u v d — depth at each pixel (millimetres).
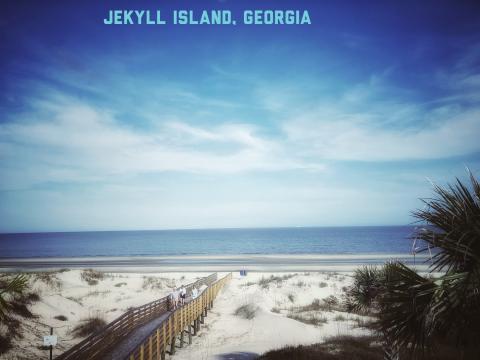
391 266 4918
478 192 4125
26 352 14875
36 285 25875
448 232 4121
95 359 11023
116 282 34969
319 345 15930
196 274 45531
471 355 4246
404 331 4695
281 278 38031
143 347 12234
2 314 6496
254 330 21312
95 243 177125
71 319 21203
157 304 19844
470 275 3910
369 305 8156
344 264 55875
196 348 18219
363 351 14180
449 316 4117
